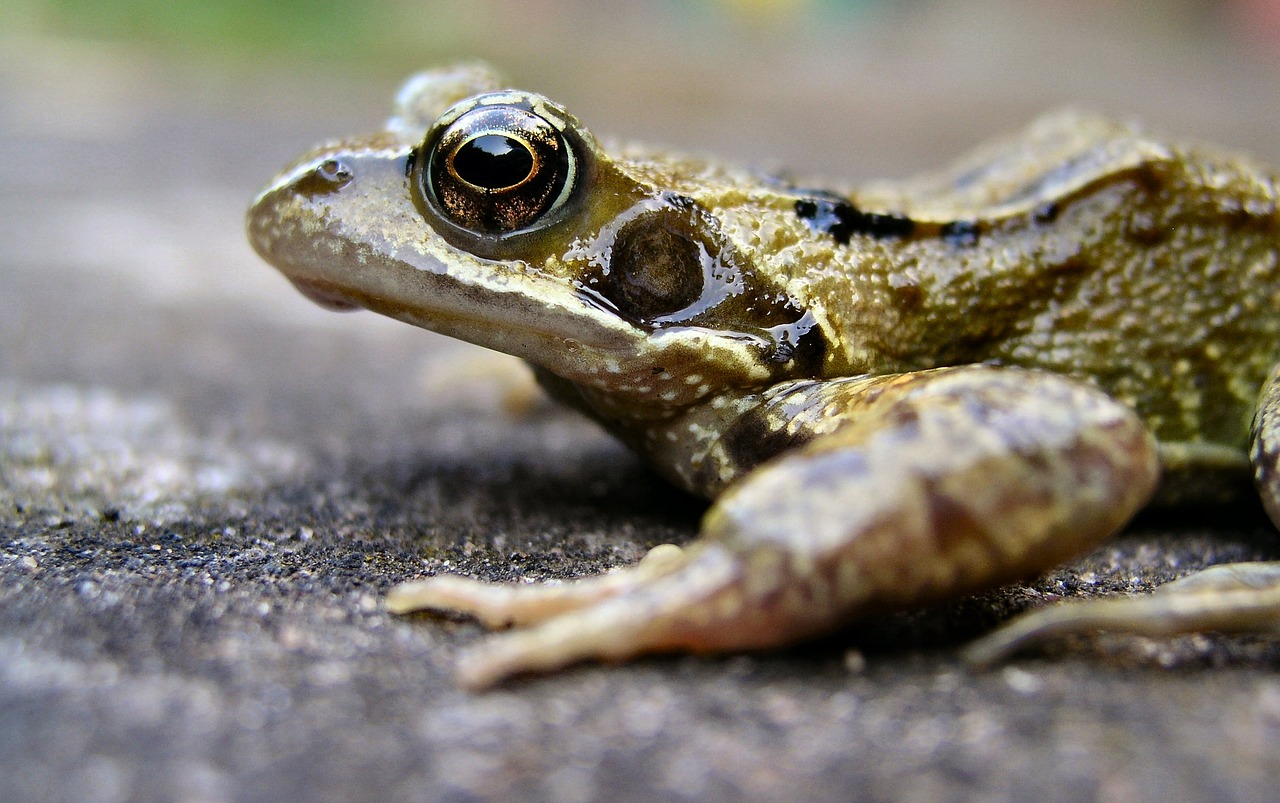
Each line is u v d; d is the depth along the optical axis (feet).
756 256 0.38
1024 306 0.39
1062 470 0.33
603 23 2.32
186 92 1.49
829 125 1.51
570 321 0.37
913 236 0.39
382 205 0.37
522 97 0.37
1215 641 0.34
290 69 1.70
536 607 0.34
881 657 0.34
